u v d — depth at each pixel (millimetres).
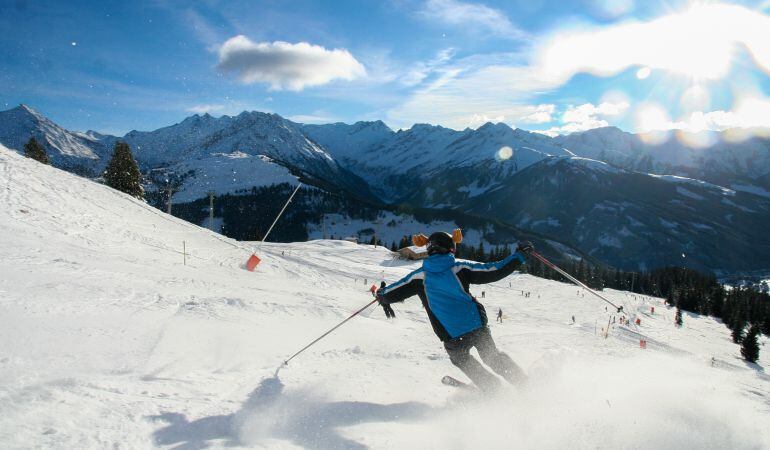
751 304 81875
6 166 32438
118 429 2621
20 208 25719
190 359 5289
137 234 30578
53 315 6641
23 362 4133
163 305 10016
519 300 55688
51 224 25062
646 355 11328
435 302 3975
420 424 3301
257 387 3938
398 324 18531
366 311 20906
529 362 7645
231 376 4277
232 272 27578
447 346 3951
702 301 85125
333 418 3297
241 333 8219
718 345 49031
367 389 4172
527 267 88000
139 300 9977
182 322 8305
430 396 4086
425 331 16234
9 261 12617
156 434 2652
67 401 2918
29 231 22062
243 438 2758
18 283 9273
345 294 29922
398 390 4230
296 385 4129
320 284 32531
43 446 2281
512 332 19438
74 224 26906
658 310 76812
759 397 4926
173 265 24453
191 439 2658
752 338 39375
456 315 3893
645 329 49438
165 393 3430
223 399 3471
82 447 2342
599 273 100688
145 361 4855
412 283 4152
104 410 2865
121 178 56500
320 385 4180
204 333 7371
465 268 4020
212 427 2877
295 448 2678
